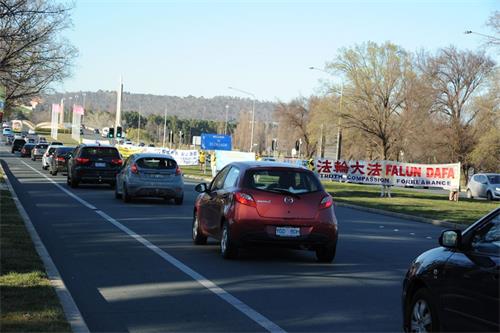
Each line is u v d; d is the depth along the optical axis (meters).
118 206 20.58
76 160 27.27
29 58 37.00
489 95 65.12
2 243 11.02
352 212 25.11
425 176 35.22
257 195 11.10
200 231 12.92
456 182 35.03
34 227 14.63
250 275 10.02
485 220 5.55
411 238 16.44
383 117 62.91
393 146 65.12
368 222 20.81
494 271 4.88
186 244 13.08
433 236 17.23
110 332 6.70
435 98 68.12
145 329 6.83
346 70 63.88
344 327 7.06
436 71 70.12
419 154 72.50
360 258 12.36
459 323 5.23
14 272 8.81
